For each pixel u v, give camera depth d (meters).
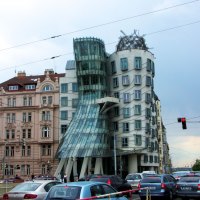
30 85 92.12
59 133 86.50
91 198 11.77
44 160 86.12
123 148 81.25
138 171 82.38
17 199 17.55
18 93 90.75
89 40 83.19
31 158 86.88
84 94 83.69
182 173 41.25
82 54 83.06
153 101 89.00
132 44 87.38
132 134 81.38
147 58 85.94
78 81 84.31
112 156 81.00
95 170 75.94
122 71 85.12
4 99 91.25
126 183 29.77
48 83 89.88
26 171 86.69
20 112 89.81
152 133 86.12
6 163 87.69
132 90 83.62
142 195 26.31
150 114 84.44
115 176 29.11
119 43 88.88
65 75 89.31
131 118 82.25
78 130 78.38
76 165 75.94
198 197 25.92
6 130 89.81
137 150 80.00
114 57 86.50
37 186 18.11
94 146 75.56
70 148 75.75
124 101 83.56
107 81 86.69
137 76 84.31
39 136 87.31
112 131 83.38
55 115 88.12
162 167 112.62
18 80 95.12
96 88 82.81
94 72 82.62
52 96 89.06
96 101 81.69
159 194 25.95
